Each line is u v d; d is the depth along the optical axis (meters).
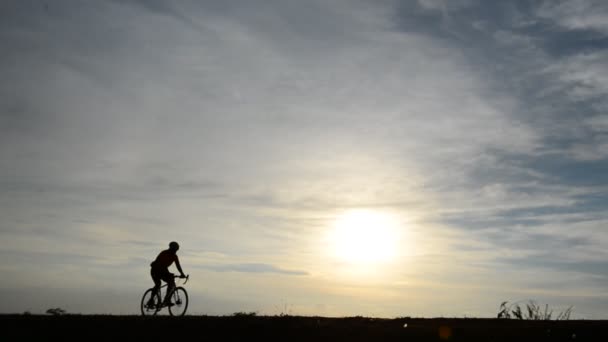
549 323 19.53
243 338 17.27
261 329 18.16
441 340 16.92
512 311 21.53
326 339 17.19
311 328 18.33
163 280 21.83
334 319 20.58
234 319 19.64
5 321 18.78
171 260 21.89
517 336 17.20
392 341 16.98
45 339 16.73
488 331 17.75
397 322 19.89
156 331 17.69
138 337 17.08
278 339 17.17
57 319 19.22
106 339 16.84
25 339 16.70
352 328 18.36
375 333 17.67
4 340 16.56
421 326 18.81
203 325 18.47
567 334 17.47
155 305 21.88
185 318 19.88
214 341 16.86
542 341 16.78
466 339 16.95
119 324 18.45
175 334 17.45
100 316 20.36
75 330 17.67
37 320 18.95
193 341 16.78
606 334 17.47
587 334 17.48
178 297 21.75
